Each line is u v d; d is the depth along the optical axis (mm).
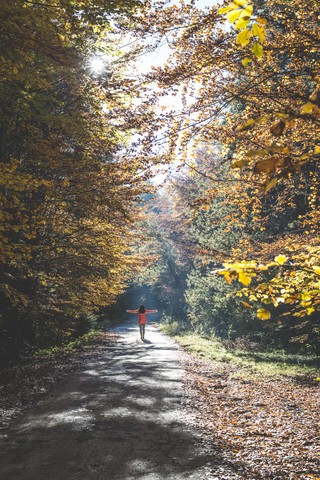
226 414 7469
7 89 9109
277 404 8320
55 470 4758
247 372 12578
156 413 7414
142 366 13039
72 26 6480
